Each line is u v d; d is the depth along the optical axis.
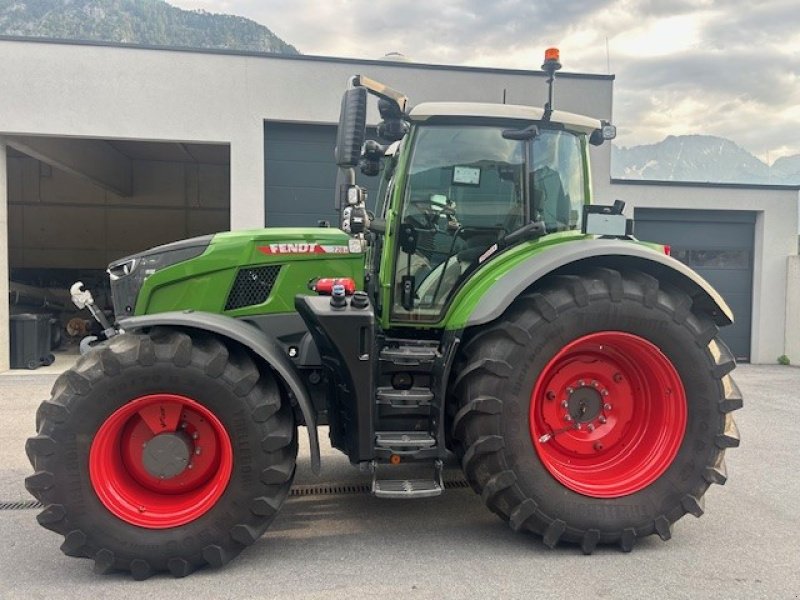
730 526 3.37
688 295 3.19
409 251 3.51
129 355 2.71
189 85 8.39
